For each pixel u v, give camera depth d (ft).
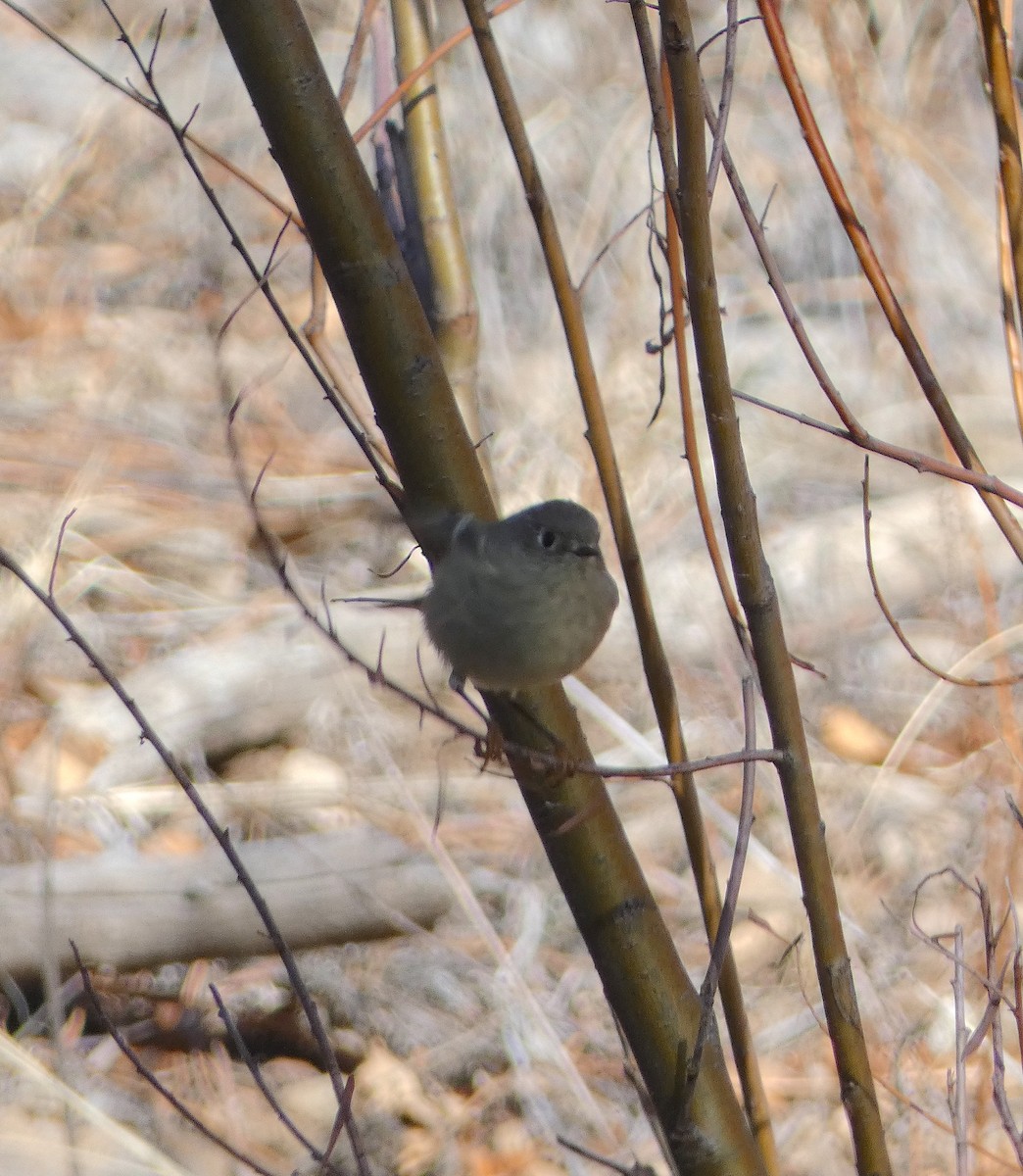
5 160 58.75
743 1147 15.25
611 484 15.48
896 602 41.88
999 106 15.07
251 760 36.32
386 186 19.04
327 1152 14.84
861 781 35.88
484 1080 28.45
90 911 28.58
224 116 58.54
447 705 37.86
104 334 51.19
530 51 57.06
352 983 29.99
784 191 52.31
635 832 34.81
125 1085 26.89
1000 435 47.14
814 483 47.21
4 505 42.39
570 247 51.13
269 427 48.11
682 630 41.04
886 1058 27.09
